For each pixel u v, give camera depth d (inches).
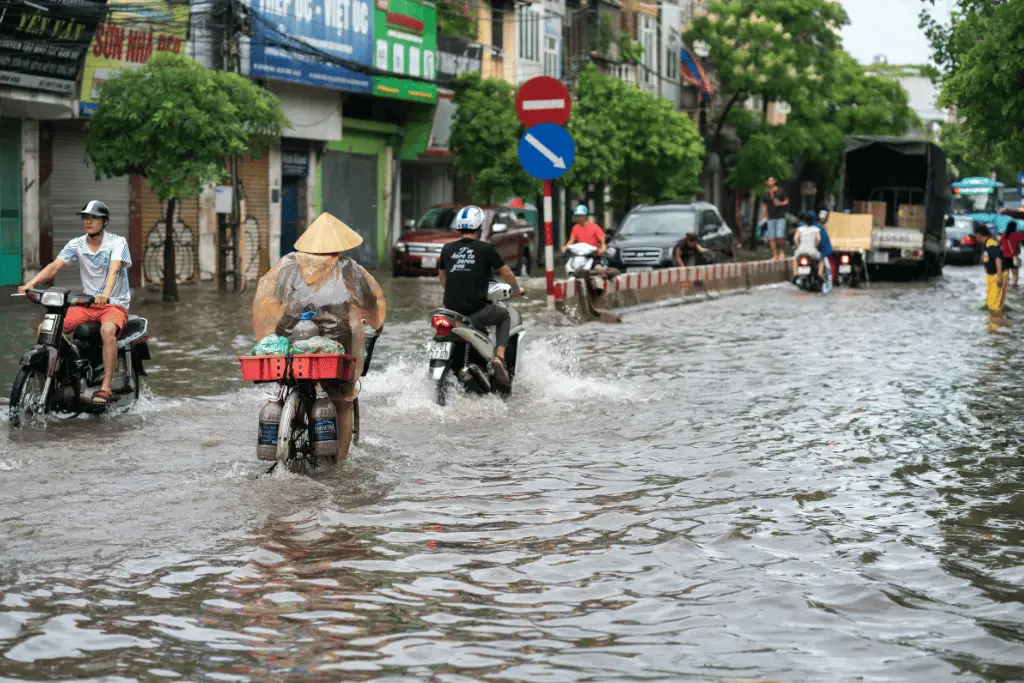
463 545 284.2
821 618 233.0
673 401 520.1
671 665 207.8
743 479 362.0
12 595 243.8
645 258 1362.0
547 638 221.6
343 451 378.6
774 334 837.2
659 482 357.4
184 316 914.1
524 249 1503.4
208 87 1023.6
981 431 447.5
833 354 708.7
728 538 291.9
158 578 255.8
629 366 645.9
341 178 1643.7
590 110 2089.1
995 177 3452.3
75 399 454.9
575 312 916.0
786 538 292.2
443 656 211.8
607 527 303.3
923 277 1660.9
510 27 2018.9
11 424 441.1
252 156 1167.0
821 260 1339.8
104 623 228.1
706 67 3029.0
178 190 1018.7
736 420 471.2
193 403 499.8
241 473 360.8
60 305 445.1
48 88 1046.4
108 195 1202.0
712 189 3063.5
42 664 207.3
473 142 1726.1
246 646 216.4
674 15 2854.3
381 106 1732.3
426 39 1692.9
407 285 1295.5
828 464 385.4
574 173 1899.6
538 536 293.1
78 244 463.8
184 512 311.3
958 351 724.7
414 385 551.2
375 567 265.4
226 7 1179.3
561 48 2242.9
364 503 325.7
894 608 239.5
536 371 601.0
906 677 202.4
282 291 373.1
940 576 261.1
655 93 2751.0
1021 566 269.1
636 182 2130.9
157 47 1206.3
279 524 300.4
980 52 892.0
